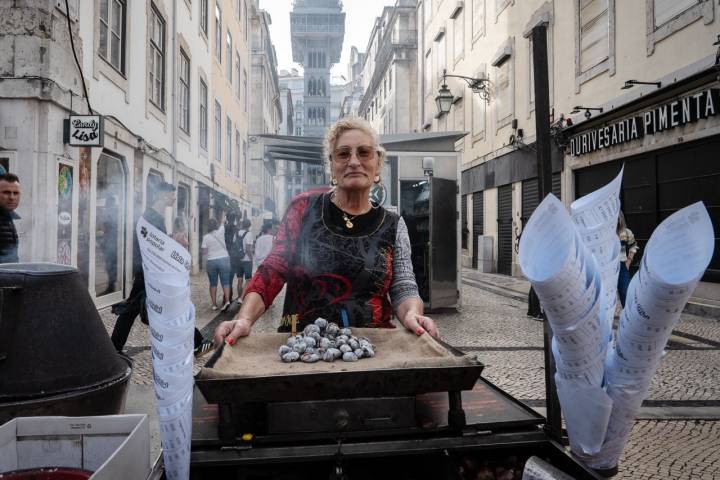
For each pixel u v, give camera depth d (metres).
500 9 15.20
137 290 4.57
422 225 7.99
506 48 14.36
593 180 10.53
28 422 1.32
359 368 1.20
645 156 8.88
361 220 1.71
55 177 6.23
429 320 1.54
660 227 0.98
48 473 1.28
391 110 29.97
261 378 1.12
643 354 1.03
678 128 7.89
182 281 1.02
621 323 1.07
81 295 2.06
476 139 17.53
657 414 3.48
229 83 21.23
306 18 96.06
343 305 1.65
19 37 5.91
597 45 10.18
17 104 5.93
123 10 8.84
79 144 6.40
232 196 22.38
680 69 7.75
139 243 0.99
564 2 11.42
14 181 3.70
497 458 1.33
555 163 11.72
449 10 20.47
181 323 1.02
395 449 1.19
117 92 8.47
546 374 1.34
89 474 1.27
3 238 3.67
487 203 16.50
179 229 8.19
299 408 1.20
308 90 96.56
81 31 6.98
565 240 1.02
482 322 7.18
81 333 1.99
